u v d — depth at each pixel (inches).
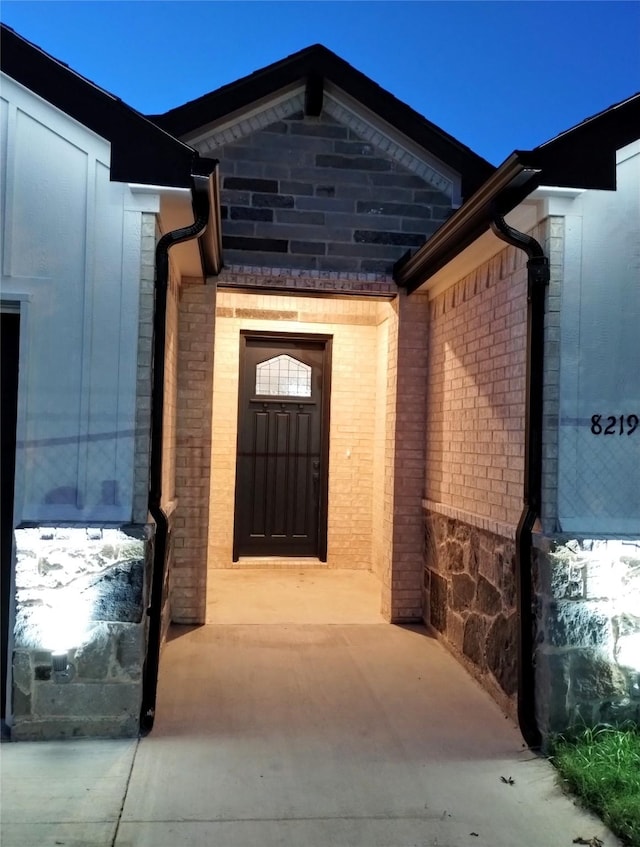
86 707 136.8
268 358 304.7
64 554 136.3
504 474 162.2
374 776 125.9
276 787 121.2
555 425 139.9
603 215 141.5
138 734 138.5
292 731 143.7
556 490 139.9
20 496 138.7
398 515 225.9
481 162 220.2
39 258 140.3
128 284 142.6
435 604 211.0
